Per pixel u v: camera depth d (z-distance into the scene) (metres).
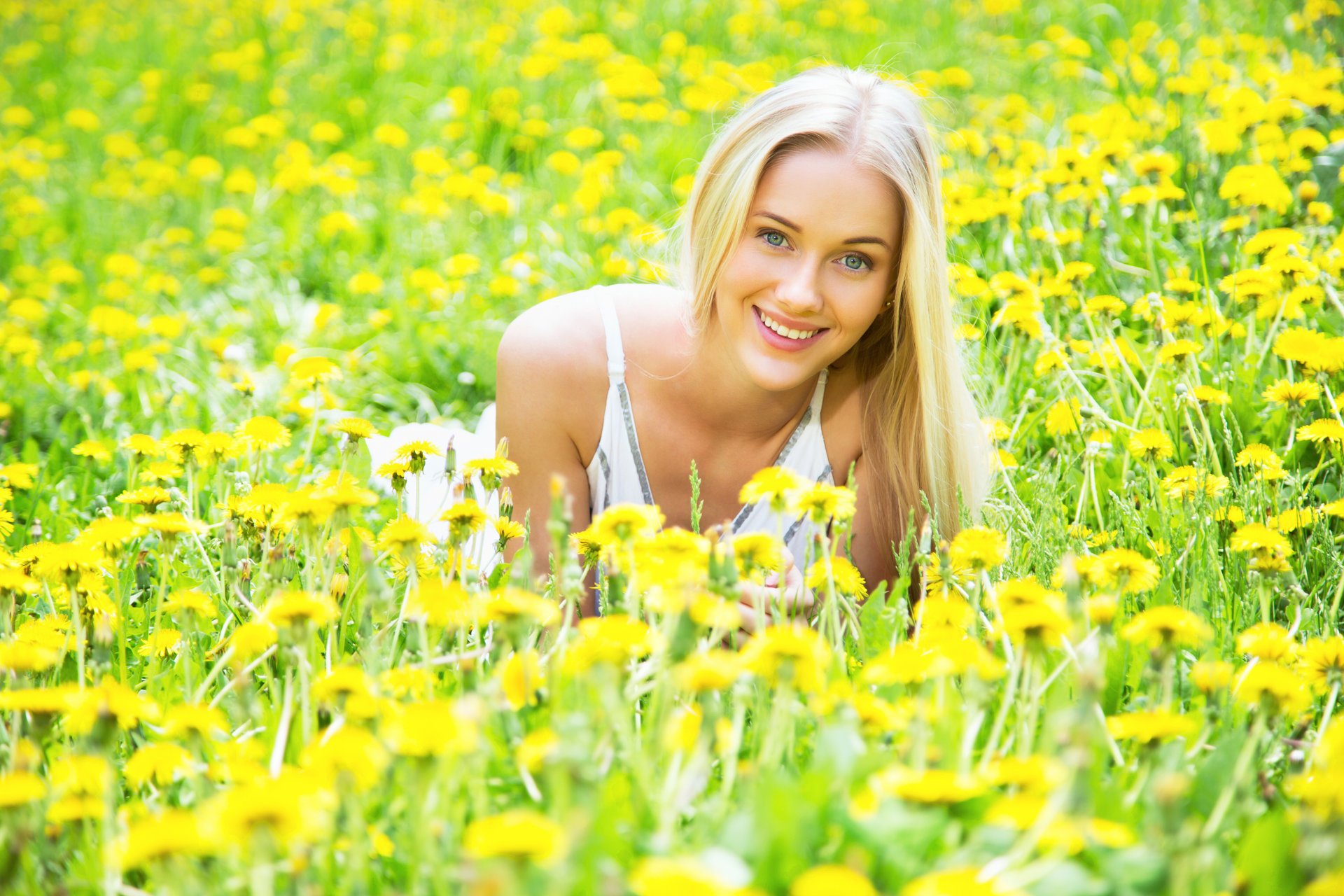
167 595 1.88
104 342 3.71
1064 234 3.11
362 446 2.20
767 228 2.00
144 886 1.17
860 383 2.32
